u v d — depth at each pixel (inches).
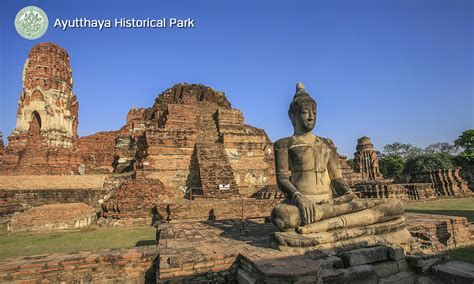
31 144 895.1
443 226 325.4
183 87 1233.4
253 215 551.2
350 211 245.3
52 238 426.9
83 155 1142.3
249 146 882.8
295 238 218.2
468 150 1665.8
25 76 934.4
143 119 1212.5
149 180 622.8
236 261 216.7
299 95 283.1
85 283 223.5
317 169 268.1
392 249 219.9
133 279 230.5
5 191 663.1
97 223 557.3
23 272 214.4
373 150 1437.0
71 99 1000.2
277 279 168.4
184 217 523.8
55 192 708.7
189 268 207.5
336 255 213.8
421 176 1100.5
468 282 192.2
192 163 775.7
